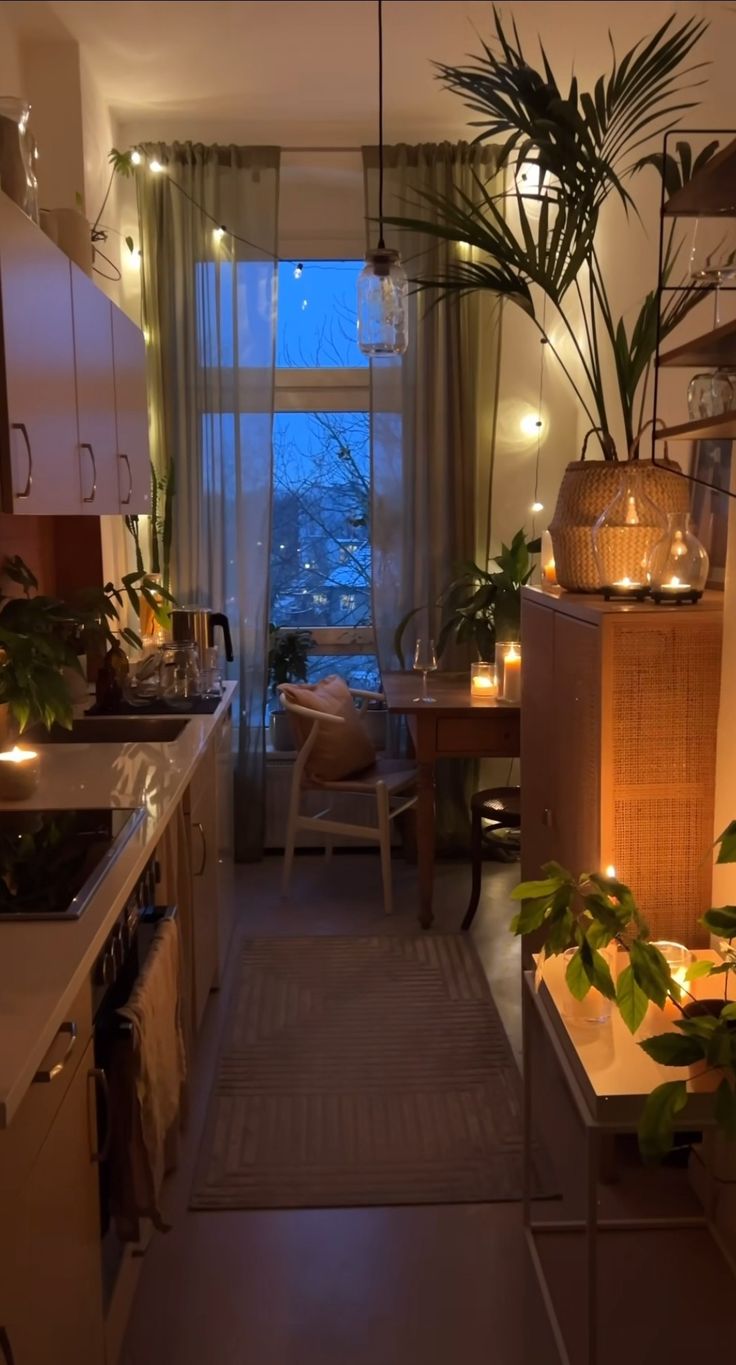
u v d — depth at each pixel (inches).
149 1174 66.5
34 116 140.2
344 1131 102.8
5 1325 44.9
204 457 173.3
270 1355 75.0
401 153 167.9
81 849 74.9
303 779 163.8
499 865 182.1
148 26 132.7
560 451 178.5
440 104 159.0
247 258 169.6
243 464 174.2
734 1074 56.5
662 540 88.1
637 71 94.8
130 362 133.6
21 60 136.6
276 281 170.1
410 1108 106.8
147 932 77.6
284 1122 104.4
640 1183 93.7
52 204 141.9
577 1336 75.5
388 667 181.0
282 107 160.1
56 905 64.0
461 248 168.7
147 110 161.9
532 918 64.7
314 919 157.2
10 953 57.5
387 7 126.7
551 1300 79.0
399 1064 115.2
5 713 90.4
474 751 149.3
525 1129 86.7
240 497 174.1
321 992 132.3
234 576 176.7
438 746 149.4
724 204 71.3
